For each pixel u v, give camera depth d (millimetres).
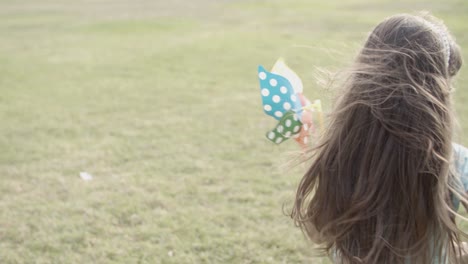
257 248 2809
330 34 9398
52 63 8250
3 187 3627
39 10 16359
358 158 1456
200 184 3588
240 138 4449
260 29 10617
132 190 3510
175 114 5234
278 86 1675
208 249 2818
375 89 1408
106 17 14062
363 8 12648
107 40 10320
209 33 10531
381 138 1409
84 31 11672
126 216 3176
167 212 3211
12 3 18672
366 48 1487
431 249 1486
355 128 1449
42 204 3359
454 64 1501
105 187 3578
